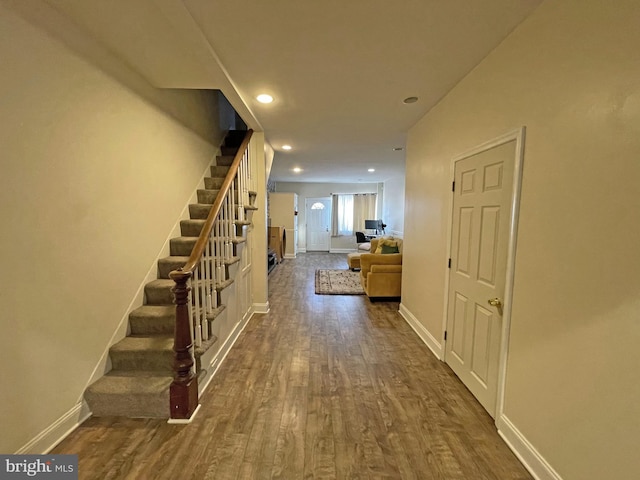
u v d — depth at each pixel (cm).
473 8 150
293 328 353
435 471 154
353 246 1047
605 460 114
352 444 172
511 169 172
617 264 109
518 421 165
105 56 204
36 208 156
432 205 297
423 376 247
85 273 191
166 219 294
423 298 324
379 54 195
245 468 155
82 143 186
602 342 115
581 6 124
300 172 759
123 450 165
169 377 204
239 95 252
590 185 120
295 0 144
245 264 360
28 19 149
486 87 198
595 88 118
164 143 289
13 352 146
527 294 158
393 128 367
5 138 140
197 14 155
